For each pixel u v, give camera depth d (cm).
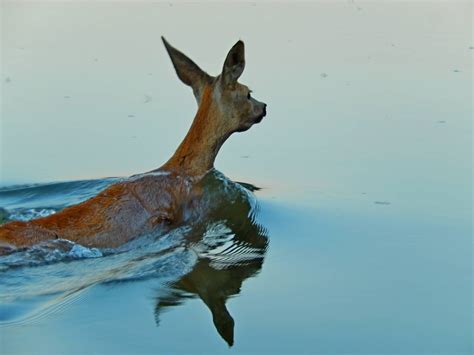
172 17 5600
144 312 2239
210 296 2342
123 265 2522
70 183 3281
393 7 5956
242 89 2988
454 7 5941
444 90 4231
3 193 3228
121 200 2702
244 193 3047
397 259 2612
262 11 5806
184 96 4194
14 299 2297
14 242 2462
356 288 2412
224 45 4847
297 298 2352
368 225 2873
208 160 2977
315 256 2639
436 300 2348
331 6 6003
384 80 4384
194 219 2858
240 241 2752
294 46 4956
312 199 3116
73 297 2305
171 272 2483
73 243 2539
